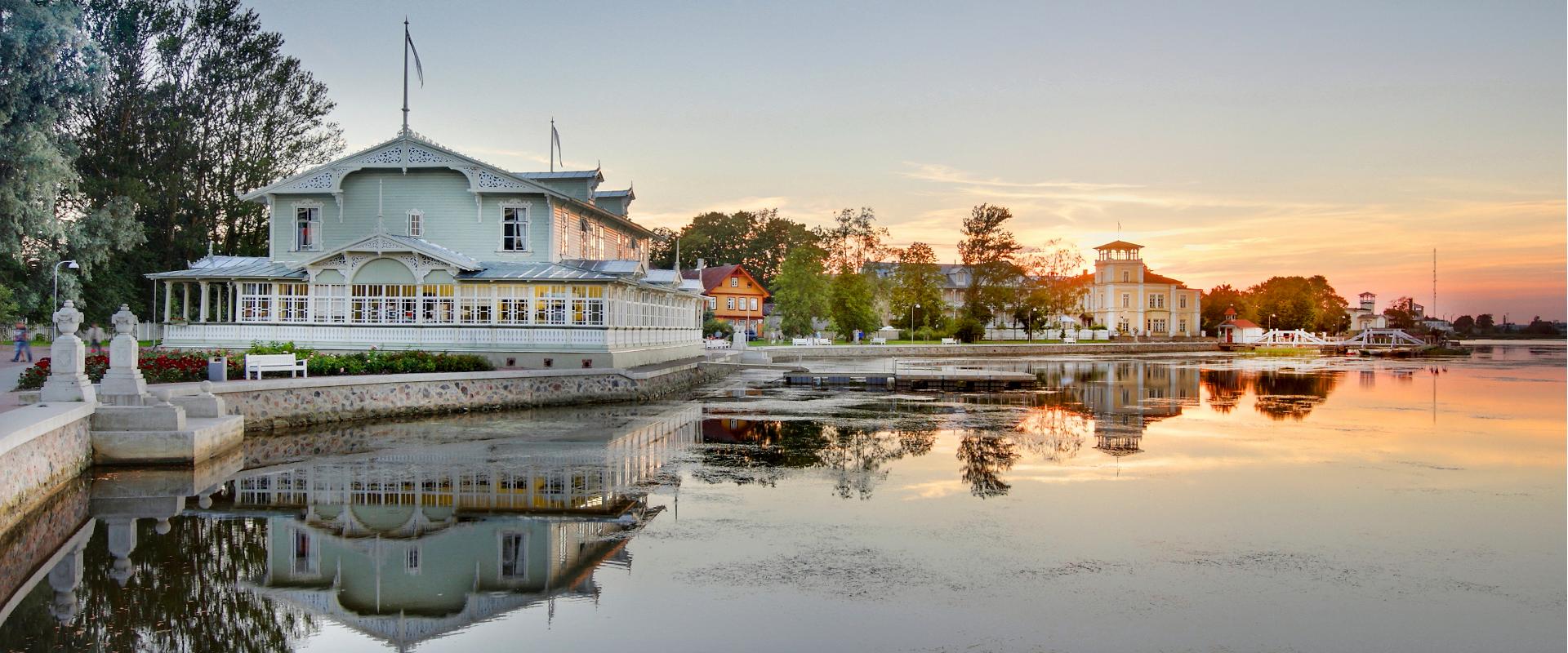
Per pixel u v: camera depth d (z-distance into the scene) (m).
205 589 11.88
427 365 32.81
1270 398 39.31
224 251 63.53
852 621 10.45
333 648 9.90
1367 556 13.14
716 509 16.02
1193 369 63.03
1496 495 17.44
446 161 41.88
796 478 18.80
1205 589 11.62
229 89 61.16
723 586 11.73
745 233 137.50
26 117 38.81
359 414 27.91
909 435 25.53
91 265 51.41
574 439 24.42
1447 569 12.52
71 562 12.98
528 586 11.88
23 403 20.34
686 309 56.44
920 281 106.62
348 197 43.09
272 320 39.56
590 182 48.56
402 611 10.99
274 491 17.52
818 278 96.44
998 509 16.03
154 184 57.34
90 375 26.34
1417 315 171.25
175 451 19.72
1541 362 79.00
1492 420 30.66
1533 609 10.91
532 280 37.69
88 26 55.75
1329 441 24.97
